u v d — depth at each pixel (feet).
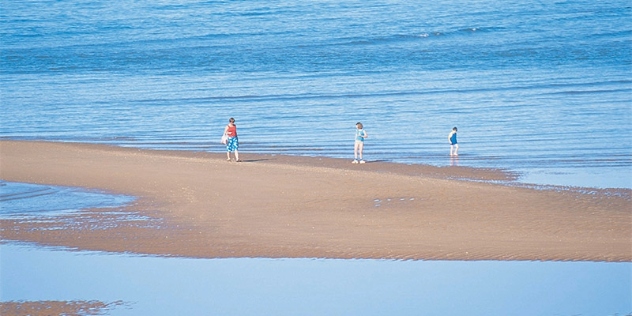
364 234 138.72
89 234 142.61
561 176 220.84
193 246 131.13
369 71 536.83
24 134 331.16
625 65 540.52
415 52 629.92
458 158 260.62
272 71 543.39
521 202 168.76
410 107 388.16
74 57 630.33
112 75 540.11
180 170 218.38
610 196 178.60
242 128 336.08
